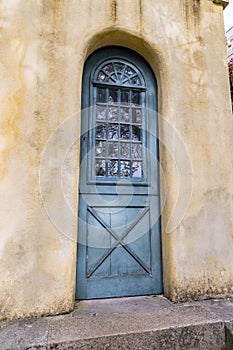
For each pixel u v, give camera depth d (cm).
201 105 310
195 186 290
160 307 249
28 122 255
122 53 318
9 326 210
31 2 277
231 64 427
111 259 281
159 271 290
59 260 241
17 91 258
